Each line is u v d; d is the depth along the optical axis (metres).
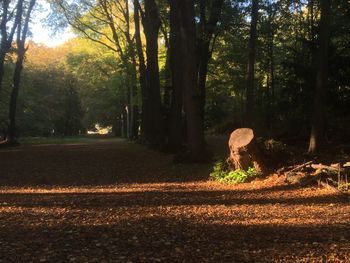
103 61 49.84
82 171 19.05
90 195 12.77
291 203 10.77
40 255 6.67
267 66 37.94
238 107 49.84
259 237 7.68
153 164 20.67
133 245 7.25
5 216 9.50
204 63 26.03
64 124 73.12
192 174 17.06
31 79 60.69
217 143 29.94
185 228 8.43
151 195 12.62
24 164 21.66
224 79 36.50
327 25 17.47
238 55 29.62
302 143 21.69
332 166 12.49
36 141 48.19
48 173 18.41
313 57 21.11
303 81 21.72
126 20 40.03
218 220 9.12
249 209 10.24
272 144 15.59
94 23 43.00
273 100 33.47
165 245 7.24
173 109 24.33
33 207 10.66
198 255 6.70
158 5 28.25
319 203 10.63
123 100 59.53
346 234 7.70
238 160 14.90
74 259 6.48
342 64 20.06
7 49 34.78
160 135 28.36
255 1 22.31
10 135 36.84
